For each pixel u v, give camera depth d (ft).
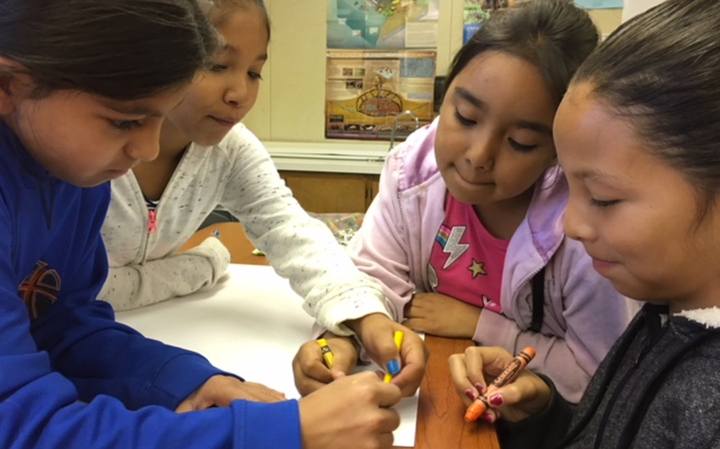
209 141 2.83
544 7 2.50
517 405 2.28
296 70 8.90
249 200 3.33
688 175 1.41
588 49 2.40
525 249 2.72
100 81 1.36
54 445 1.40
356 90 8.84
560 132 1.62
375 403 1.68
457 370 2.28
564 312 2.72
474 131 2.47
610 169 1.50
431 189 3.03
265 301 3.10
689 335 1.56
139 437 1.45
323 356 2.31
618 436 1.77
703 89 1.38
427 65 8.57
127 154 1.59
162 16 1.40
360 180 7.87
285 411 1.57
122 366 2.10
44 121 1.47
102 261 2.40
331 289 2.70
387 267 3.05
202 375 2.05
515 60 2.32
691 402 1.45
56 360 2.14
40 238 1.87
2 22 1.37
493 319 2.86
